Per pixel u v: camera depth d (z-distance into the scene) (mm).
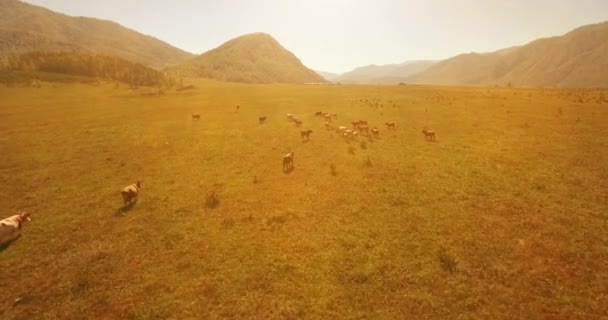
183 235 14016
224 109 50875
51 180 21047
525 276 10914
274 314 9531
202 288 10672
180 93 78938
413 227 14188
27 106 53781
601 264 11352
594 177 18859
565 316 9242
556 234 13273
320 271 11398
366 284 10742
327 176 20766
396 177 20188
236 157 25609
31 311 9789
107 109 51875
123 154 26891
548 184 18234
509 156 23375
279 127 35969
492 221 14469
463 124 34750
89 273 11523
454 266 11445
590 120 33188
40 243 13500
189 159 25359
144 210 16547
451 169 21266
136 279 11172
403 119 38656
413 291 10375
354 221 14859
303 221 15008
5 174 22156
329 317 9406
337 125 36250
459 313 9453
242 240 13523
